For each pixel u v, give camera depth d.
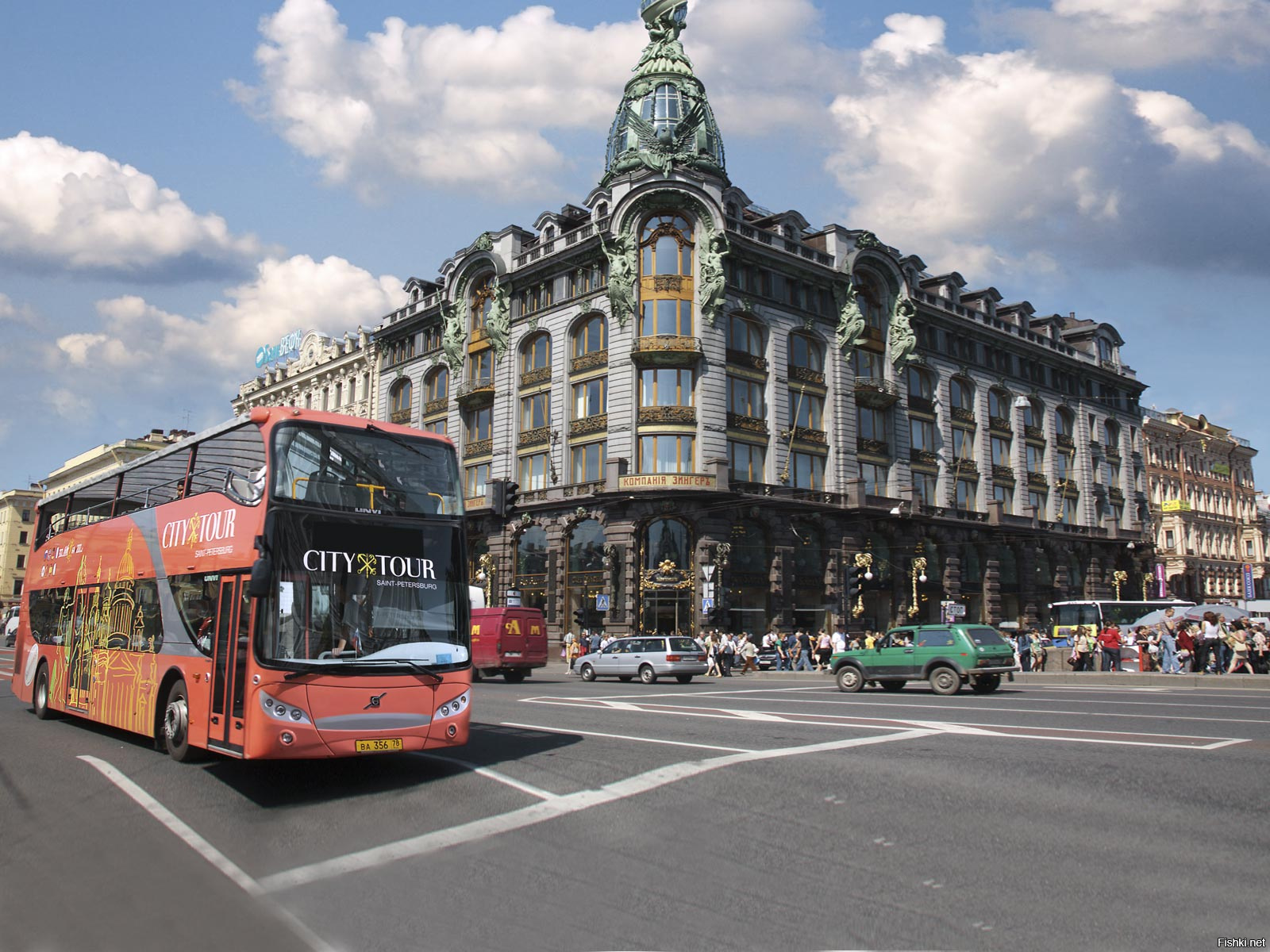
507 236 52.38
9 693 24.11
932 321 57.44
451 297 54.75
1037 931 5.72
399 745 10.46
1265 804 8.65
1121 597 68.44
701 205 45.19
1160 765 10.59
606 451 45.00
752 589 45.31
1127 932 5.65
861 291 52.94
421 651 10.81
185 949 5.75
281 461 10.58
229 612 10.90
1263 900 6.14
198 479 12.57
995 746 12.29
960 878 6.77
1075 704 18.92
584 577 45.69
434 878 7.08
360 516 10.88
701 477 43.03
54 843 8.30
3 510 112.38
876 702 20.03
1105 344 74.38
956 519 55.19
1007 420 62.53
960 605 50.53
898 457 52.94
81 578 16.66
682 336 44.81
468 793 10.06
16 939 5.96
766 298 47.75
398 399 60.28
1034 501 63.62
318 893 6.78
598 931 5.89
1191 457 85.44
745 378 46.44
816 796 9.38
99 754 13.23
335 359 66.31
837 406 50.06
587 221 50.56
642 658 32.53
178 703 12.20
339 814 9.32
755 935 5.76
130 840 8.38
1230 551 87.31
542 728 15.36
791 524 46.94
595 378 46.34
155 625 13.20
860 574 40.22
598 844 7.91
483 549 51.50
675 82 49.84
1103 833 7.82
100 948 5.79
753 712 17.67
